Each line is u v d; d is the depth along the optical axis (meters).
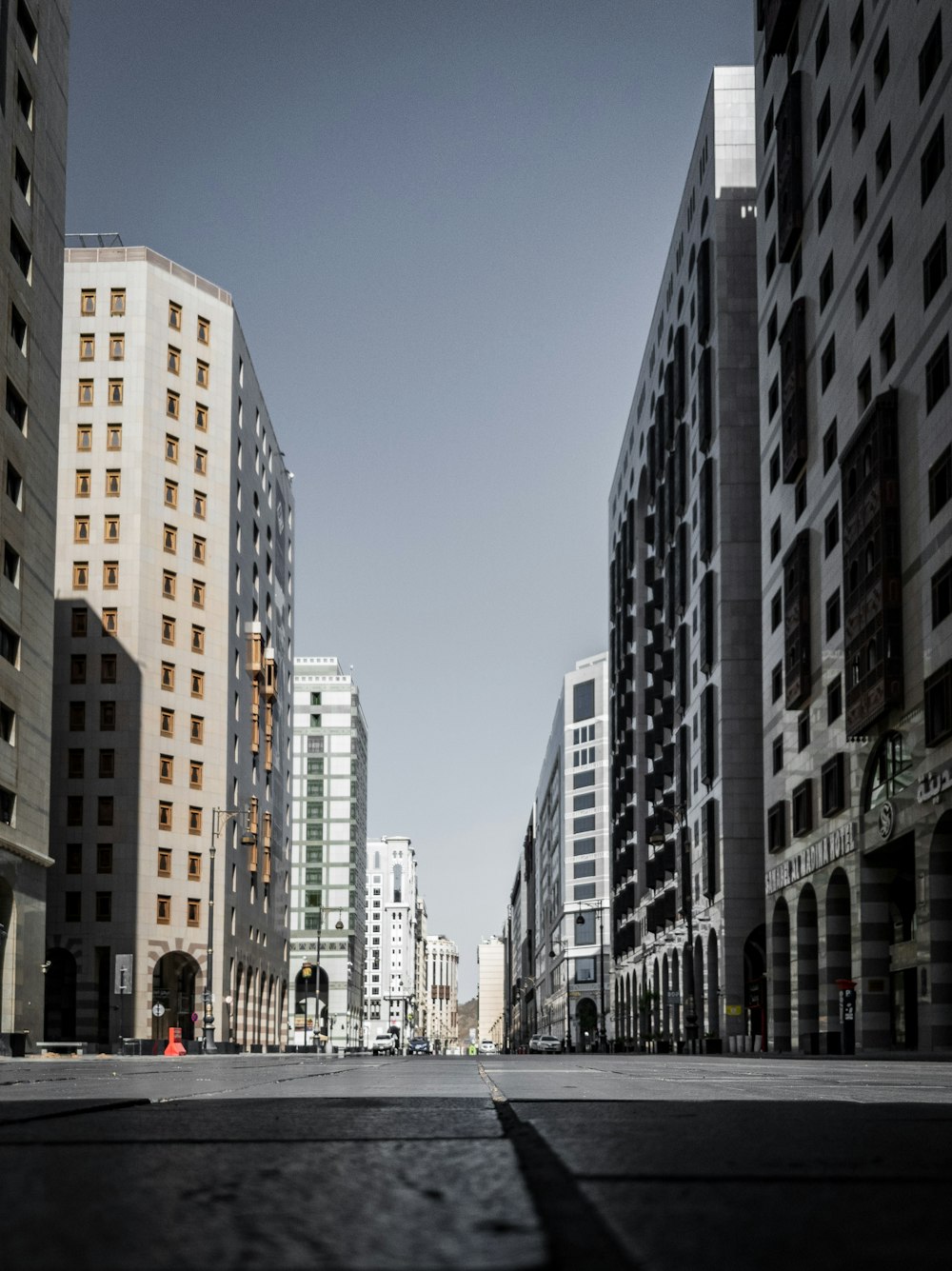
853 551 50.47
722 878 74.31
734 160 79.12
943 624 41.75
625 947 121.94
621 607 122.44
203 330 92.06
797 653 60.12
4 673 49.56
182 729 87.06
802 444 59.94
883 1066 25.95
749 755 74.75
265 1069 21.62
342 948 167.00
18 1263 2.33
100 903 82.25
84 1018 80.75
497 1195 3.22
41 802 53.78
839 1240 2.60
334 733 172.88
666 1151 4.41
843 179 54.69
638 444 113.19
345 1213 2.94
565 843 165.38
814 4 59.81
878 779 49.09
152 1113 6.85
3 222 49.28
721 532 76.50
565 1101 8.14
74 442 87.12
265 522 107.75
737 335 77.75
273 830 107.44
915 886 45.41
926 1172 3.80
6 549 50.44
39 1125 5.80
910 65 45.91
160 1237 2.63
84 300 88.50
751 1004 74.12
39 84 54.06
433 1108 7.27
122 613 85.31
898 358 46.97
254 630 98.25
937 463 42.75
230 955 89.88
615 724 127.44
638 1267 2.26
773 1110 6.99
